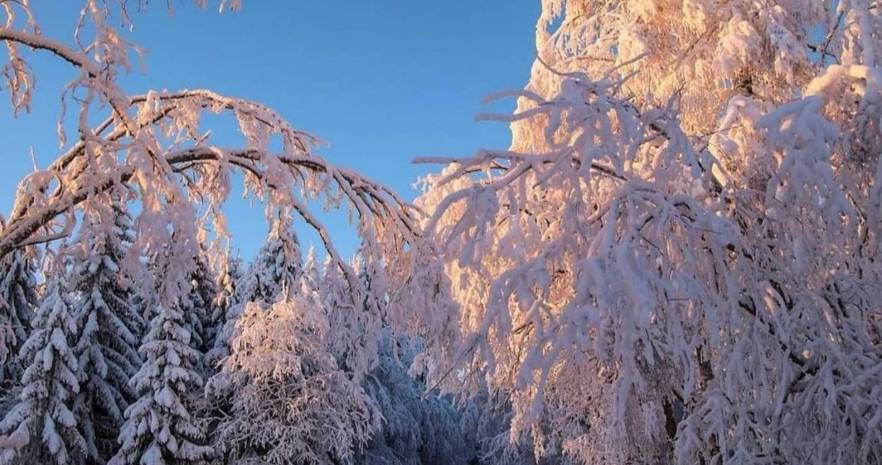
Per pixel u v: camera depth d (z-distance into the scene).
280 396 17.42
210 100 6.83
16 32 5.55
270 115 6.96
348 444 17.77
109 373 18.88
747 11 7.77
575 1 9.64
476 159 4.02
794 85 7.45
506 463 16.53
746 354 4.39
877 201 3.91
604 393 6.89
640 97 8.06
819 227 4.29
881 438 4.16
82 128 5.61
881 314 4.98
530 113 3.93
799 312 4.38
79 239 5.80
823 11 7.55
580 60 9.14
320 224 6.58
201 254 7.00
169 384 17.28
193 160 6.47
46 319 16.89
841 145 4.27
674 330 3.74
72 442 16.73
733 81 7.79
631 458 8.34
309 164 6.67
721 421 4.63
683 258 4.19
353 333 6.80
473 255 3.90
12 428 16.27
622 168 4.04
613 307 3.37
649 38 8.07
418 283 6.14
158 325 17.66
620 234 4.04
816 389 4.46
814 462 4.41
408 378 28.45
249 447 17.80
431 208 8.25
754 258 4.44
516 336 6.79
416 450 28.58
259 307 17.28
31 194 6.16
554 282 6.11
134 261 5.75
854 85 4.16
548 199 5.89
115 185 5.69
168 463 17.20
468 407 28.59
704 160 4.48
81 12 5.61
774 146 4.06
